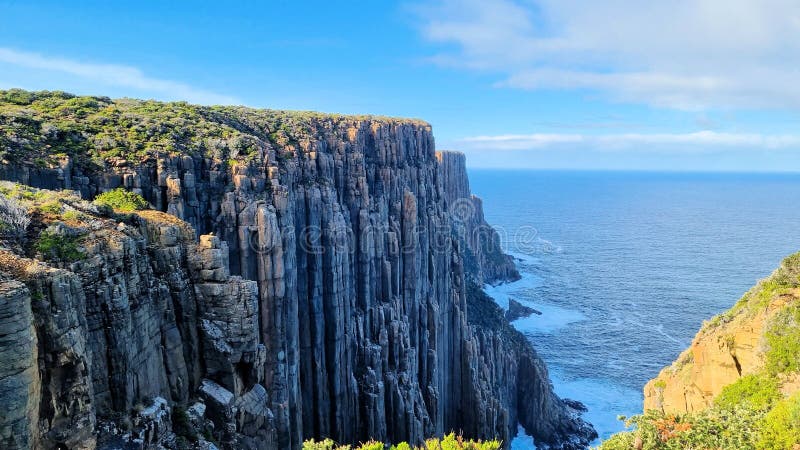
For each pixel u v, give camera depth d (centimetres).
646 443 2789
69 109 5234
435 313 7988
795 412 2469
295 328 5334
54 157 4006
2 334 1662
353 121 7819
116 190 3875
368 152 7825
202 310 3023
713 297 17438
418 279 7844
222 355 3002
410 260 7669
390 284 7225
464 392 8431
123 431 2259
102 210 2827
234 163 5088
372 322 6825
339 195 6794
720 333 3419
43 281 1959
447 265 8994
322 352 5978
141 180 4366
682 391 3600
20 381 1700
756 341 3147
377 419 6275
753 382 2950
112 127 4972
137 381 2453
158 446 2381
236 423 2984
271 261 4869
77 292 2114
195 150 5041
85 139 4550
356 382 6300
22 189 2761
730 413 2816
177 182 4450
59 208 2561
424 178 9125
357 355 6462
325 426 5994
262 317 4866
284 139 6372
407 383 6712
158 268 2859
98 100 6059
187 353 2920
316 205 5991
